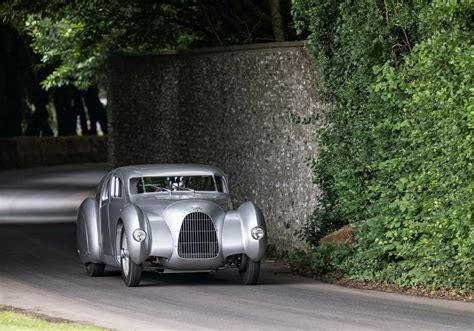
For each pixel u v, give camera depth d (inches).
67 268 1240.2
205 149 1631.4
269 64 1407.5
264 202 1427.2
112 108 2053.4
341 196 1167.0
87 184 3368.6
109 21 2015.3
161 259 1064.8
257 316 870.4
